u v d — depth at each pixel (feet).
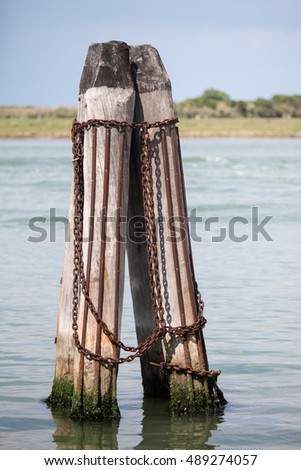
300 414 50.19
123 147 46.37
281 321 71.87
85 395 47.32
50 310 75.36
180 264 47.62
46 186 182.09
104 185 46.09
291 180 202.08
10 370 58.34
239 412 50.31
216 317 73.10
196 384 48.96
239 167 245.65
